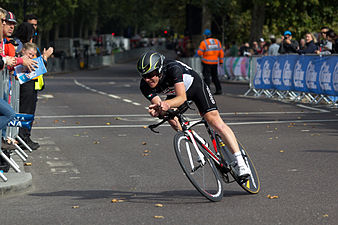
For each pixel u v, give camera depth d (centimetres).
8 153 1273
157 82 1026
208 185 1036
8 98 1373
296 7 6222
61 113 2559
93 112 2591
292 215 934
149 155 1530
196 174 1023
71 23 12556
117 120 2284
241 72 4950
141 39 19325
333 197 1058
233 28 6881
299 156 1498
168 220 911
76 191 1133
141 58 1006
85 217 934
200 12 6950
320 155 1508
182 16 8669
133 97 3453
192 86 1055
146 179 1241
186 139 1034
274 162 1422
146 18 14562
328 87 2820
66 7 8956
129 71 9250
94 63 11294
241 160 1091
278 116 2400
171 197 1075
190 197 1073
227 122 2208
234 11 6600
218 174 1056
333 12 6212
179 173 1302
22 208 997
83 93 3834
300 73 3075
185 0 7625
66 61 9400
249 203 1022
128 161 1447
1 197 1084
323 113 2512
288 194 1088
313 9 6219
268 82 3397
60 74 8219
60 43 11975
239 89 4222
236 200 1048
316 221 898
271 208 983
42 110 2692
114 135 1884
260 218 919
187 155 1020
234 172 1097
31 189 1152
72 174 1298
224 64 5278
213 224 888
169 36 11406
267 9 6419
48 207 1003
